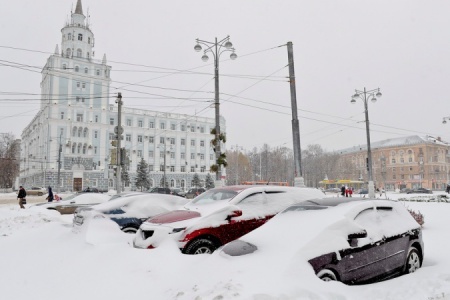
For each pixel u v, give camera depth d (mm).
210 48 17984
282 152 116250
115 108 73500
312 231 4887
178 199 10117
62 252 6895
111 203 9227
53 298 4793
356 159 118250
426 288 4629
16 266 6426
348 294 4164
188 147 82688
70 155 65625
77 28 69000
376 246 5152
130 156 74812
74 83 67188
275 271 4188
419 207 17453
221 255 4898
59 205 18453
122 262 5648
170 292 4395
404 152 104188
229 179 94750
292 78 14953
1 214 16578
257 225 7008
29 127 86375
